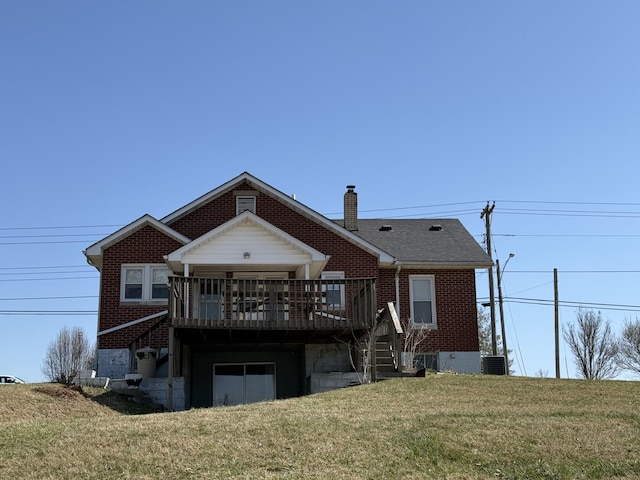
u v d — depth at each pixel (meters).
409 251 27.86
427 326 26.72
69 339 44.56
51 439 11.32
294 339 21.42
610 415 13.09
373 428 11.98
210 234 21.05
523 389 16.42
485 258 27.30
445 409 13.72
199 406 21.95
